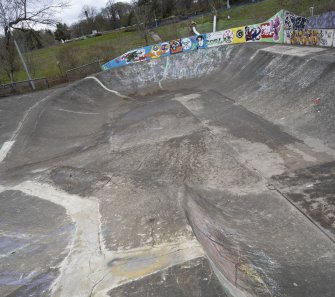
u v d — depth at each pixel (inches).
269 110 604.7
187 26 1434.5
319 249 292.5
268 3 1417.3
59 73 1085.8
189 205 316.5
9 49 967.6
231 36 971.9
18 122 674.2
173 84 936.9
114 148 557.0
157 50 1016.2
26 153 561.3
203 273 198.5
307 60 631.8
